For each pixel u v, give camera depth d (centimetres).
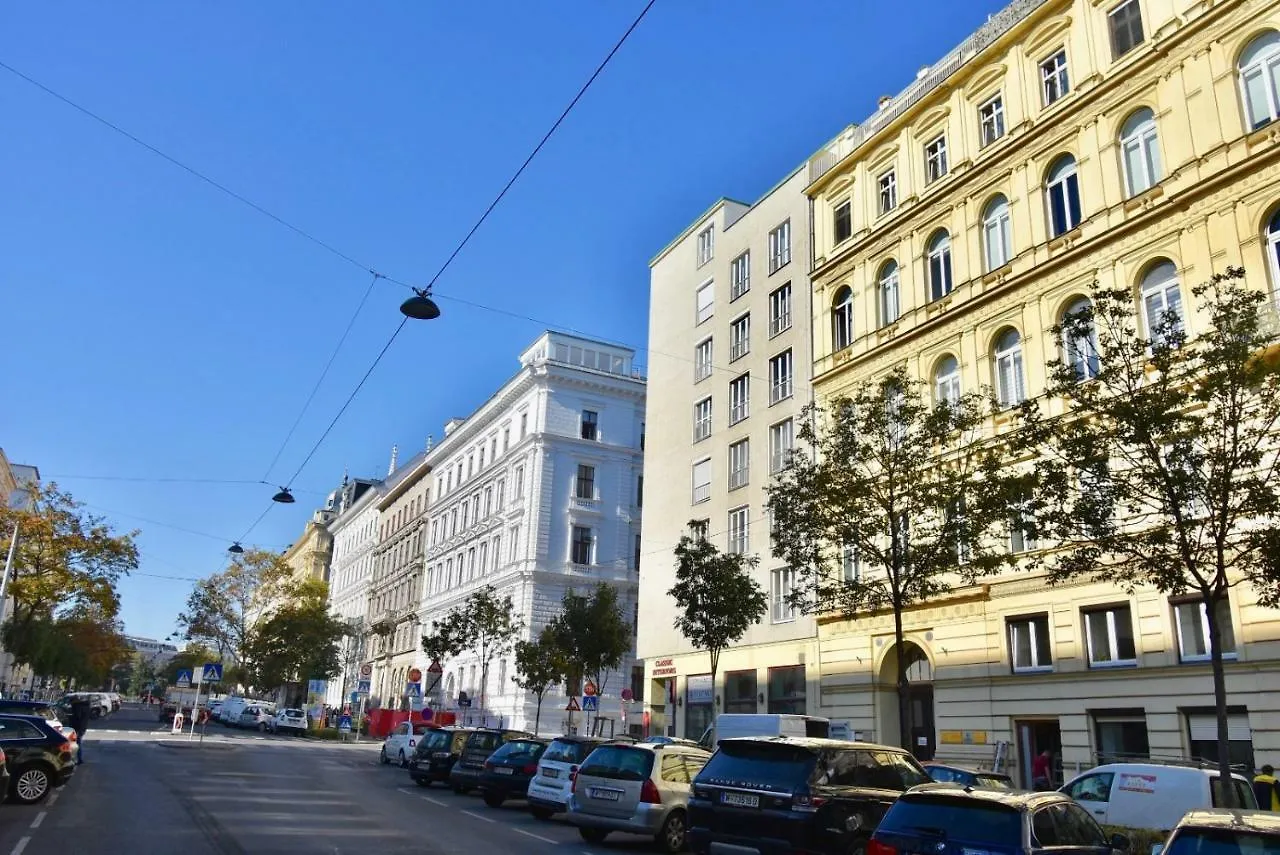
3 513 4309
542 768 1925
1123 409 1408
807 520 1989
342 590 9806
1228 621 1964
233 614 7069
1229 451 1466
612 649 3806
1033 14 2678
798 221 3653
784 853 1123
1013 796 900
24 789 1697
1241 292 1462
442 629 4472
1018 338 2586
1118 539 1458
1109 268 2328
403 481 7969
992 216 2755
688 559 2811
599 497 5566
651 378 4538
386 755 3366
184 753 3250
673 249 4569
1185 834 679
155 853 1212
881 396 2022
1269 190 2003
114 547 4528
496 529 5825
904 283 3022
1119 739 2152
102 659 8462
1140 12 2386
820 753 1194
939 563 1886
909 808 918
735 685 3525
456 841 1470
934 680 2625
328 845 1339
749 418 3741
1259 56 2105
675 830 1507
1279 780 1712
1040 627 2381
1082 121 2472
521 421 5809
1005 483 1752
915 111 3094
